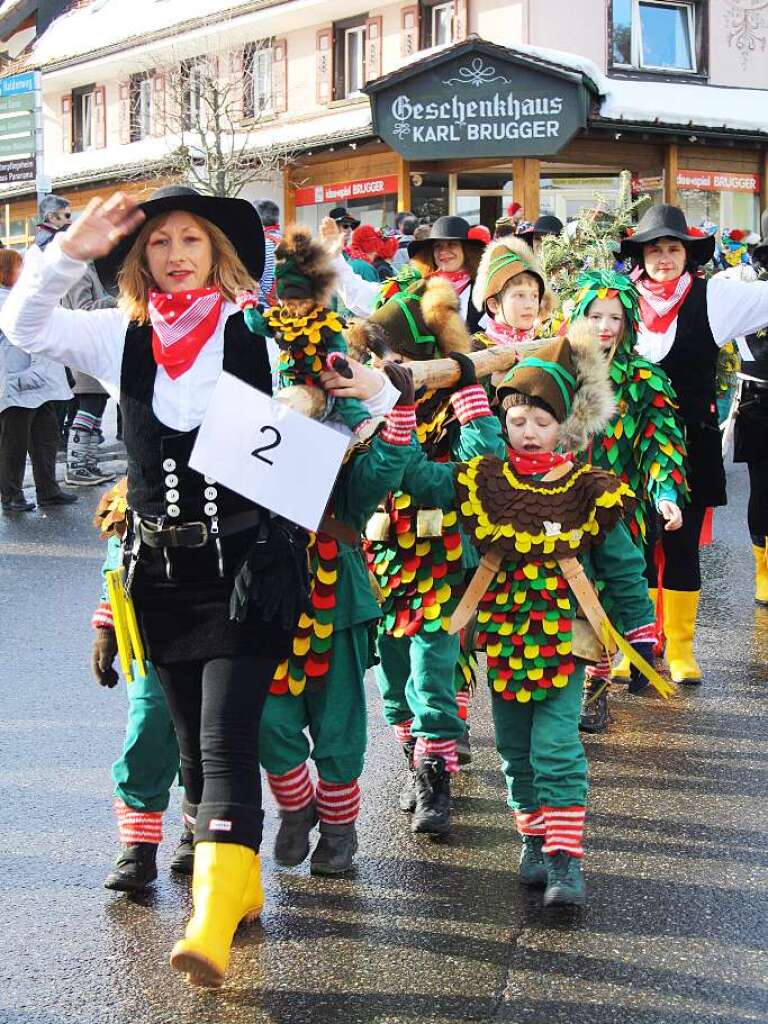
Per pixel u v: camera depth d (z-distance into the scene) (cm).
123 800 425
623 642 428
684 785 532
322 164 2391
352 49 2562
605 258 741
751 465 836
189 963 335
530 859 439
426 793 478
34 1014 356
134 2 3094
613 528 430
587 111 1989
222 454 362
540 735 423
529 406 427
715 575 940
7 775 534
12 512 1134
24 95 1731
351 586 420
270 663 368
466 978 374
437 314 485
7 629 767
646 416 591
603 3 2303
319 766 434
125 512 384
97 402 1255
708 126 2148
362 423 401
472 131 2005
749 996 365
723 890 434
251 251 398
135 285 387
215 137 2233
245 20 2603
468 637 455
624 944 395
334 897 427
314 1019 353
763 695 657
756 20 2441
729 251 1262
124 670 382
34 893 430
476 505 430
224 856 351
